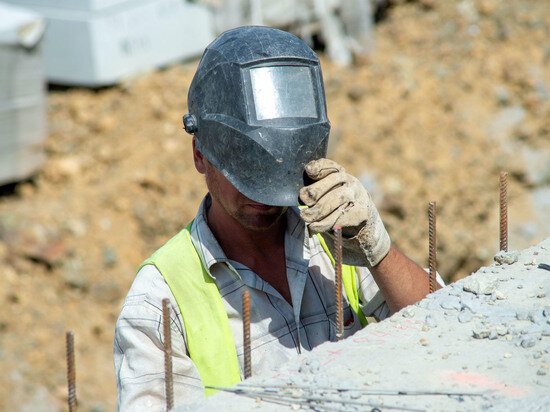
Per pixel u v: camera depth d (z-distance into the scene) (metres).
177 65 34.94
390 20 40.75
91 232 29.80
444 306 6.06
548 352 5.25
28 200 30.34
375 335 5.71
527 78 38.59
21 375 25.95
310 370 5.22
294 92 6.86
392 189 33.12
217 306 7.17
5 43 27.72
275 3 35.00
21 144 29.94
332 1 36.31
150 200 31.05
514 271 6.58
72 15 31.92
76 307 28.22
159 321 7.09
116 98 33.31
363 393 4.86
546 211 35.12
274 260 7.59
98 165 31.84
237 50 6.87
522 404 4.61
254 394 4.96
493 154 36.03
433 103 36.97
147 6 33.16
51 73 33.22
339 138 33.88
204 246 7.27
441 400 4.74
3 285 27.64
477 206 34.38
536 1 42.84
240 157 6.77
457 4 41.56
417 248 32.50
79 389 25.98
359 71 36.97
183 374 6.97
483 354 5.29
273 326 7.29
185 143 32.69
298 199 6.80
